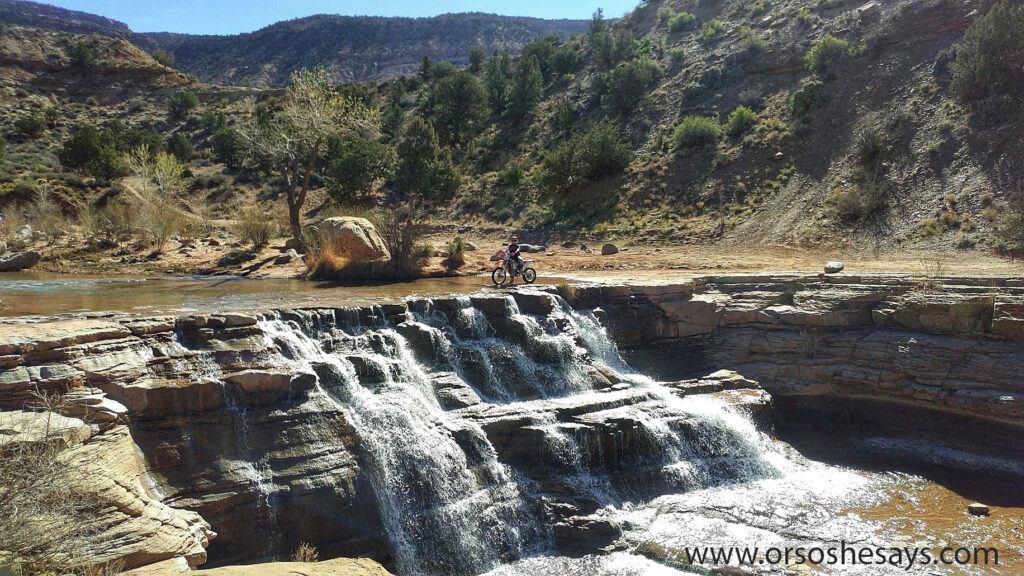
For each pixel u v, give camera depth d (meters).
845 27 44.81
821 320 19.39
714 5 65.00
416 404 14.02
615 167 43.25
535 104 59.84
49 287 21.31
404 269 24.98
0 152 52.72
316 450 11.93
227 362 12.50
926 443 17.66
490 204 46.34
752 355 20.06
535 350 17.52
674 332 20.69
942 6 39.84
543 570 11.99
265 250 29.70
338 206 44.88
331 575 8.34
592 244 35.94
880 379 18.11
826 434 18.69
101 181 51.09
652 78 53.81
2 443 8.46
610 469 14.83
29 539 7.29
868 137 34.41
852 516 13.76
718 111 45.59
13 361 10.25
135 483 9.73
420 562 12.09
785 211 34.06
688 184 39.31
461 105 59.41
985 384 16.75
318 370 13.29
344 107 36.44
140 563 8.59
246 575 8.00
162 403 11.09
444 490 12.88
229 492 10.79
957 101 34.34
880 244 29.50
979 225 27.98
